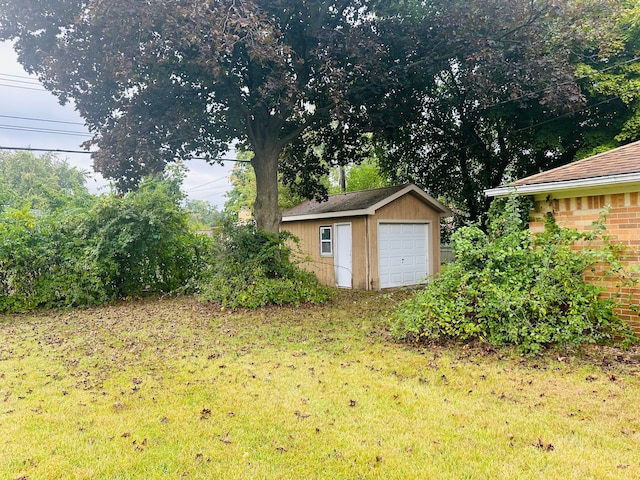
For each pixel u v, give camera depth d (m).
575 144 12.88
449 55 9.46
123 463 2.97
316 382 4.50
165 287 11.60
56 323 8.02
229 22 7.23
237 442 3.25
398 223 12.83
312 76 9.89
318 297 9.69
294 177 13.69
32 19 8.49
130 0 6.95
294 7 8.63
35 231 9.80
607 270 5.48
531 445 3.12
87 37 8.64
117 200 10.54
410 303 6.40
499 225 6.24
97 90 9.76
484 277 5.65
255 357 5.48
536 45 9.02
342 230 13.07
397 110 11.51
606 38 10.11
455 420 3.55
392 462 2.94
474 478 2.73
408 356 5.33
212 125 10.68
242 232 9.95
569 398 3.92
